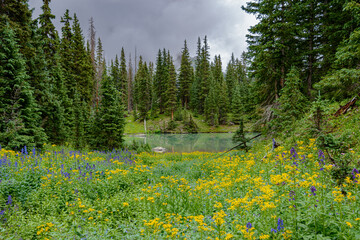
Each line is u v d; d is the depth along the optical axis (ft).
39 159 28.71
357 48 29.12
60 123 63.77
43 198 18.78
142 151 76.54
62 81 84.79
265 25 47.09
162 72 244.83
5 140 39.96
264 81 51.11
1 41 42.96
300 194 13.79
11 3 52.80
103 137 64.44
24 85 45.37
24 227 13.87
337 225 10.59
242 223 11.85
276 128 39.78
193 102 245.45
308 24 49.96
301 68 52.65
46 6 81.87
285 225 11.35
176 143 138.41
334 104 36.42
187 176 32.99
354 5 29.86
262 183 16.26
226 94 233.76
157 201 18.04
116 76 229.66
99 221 15.19
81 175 23.36
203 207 16.70
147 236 12.08
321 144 19.26
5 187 19.11
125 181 24.41
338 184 14.62
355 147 20.11
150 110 254.47
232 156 43.73
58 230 13.50
